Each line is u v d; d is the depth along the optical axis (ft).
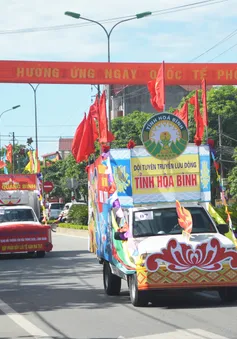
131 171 48.75
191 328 35.76
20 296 53.67
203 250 43.09
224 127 194.18
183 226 44.11
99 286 59.31
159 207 48.29
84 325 38.50
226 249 43.34
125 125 218.59
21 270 77.66
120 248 47.06
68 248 113.80
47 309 45.73
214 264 43.11
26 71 70.85
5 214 99.40
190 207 48.44
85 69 71.41
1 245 92.48
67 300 50.24
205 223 47.50
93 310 44.34
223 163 191.62
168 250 42.86
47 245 93.86
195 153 49.49
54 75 71.20
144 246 43.32
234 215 72.84
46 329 37.60
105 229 52.16
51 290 57.31
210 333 34.12
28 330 37.35
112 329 36.81
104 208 52.31
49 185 142.00
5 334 36.24
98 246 56.24
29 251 93.20
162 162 49.03
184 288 42.78
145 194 48.80
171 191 49.08
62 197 312.09
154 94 61.52
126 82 72.02
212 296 49.98
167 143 48.83
